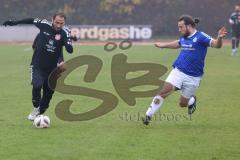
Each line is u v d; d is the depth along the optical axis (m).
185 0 132.50
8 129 27.03
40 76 27.59
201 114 31.89
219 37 26.58
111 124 28.62
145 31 122.19
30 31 119.75
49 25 27.50
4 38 119.81
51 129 27.11
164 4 133.00
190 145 23.84
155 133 26.31
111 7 134.00
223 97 39.12
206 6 130.50
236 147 23.56
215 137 25.56
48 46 27.30
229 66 63.03
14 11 135.62
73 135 25.70
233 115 31.72
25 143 23.94
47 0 138.25
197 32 27.50
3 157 21.48
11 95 39.56
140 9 133.25
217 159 21.55
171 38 129.00
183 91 28.48
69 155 21.89
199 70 27.88
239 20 80.00
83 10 134.00
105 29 121.62
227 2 130.62
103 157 21.61
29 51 90.00
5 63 67.88
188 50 27.62
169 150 22.88
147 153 22.31
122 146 23.50
